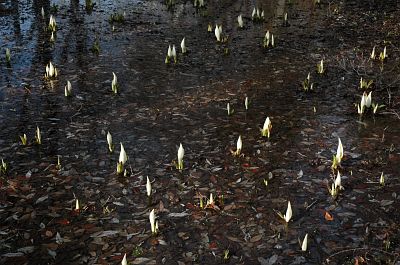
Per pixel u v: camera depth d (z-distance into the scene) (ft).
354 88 17.94
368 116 16.26
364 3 30.99
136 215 13.04
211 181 13.93
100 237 12.55
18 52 20.63
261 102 17.11
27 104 16.81
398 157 14.53
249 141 15.26
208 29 23.73
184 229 12.71
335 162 14.14
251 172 14.19
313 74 18.98
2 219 12.91
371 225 12.73
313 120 16.12
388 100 17.13
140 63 19.83
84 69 19.22
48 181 13.87
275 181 13.91
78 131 15.60
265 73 19.10
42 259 12.13
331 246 12.32
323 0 31.91
